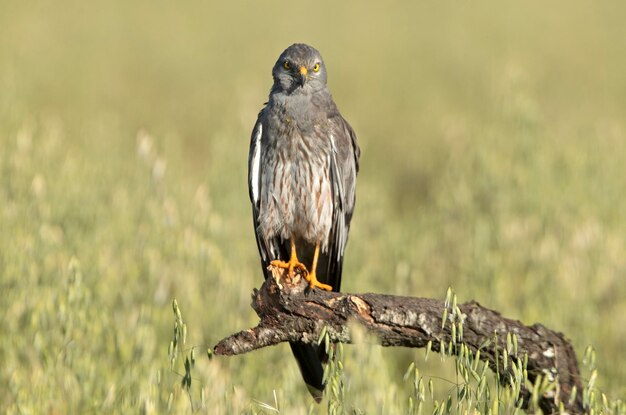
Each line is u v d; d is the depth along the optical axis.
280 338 7.45
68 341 8.67
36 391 8.21
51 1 35.41
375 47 32.59
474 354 7.20
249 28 35.09
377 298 7.23
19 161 13.12
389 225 14.55
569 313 11.10
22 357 9.08
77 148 16.19
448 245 13.76
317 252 9.81
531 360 7.16
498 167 14.76
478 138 16.33
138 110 24.12
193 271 10.95
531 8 38.66
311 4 39.66
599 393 6.93
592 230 12.95
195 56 30.64
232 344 7.45
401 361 10.94
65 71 26.88
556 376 7.01
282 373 9.14
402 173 20.12
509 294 11.98
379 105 25.39
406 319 7.15
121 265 11.41
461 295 12.16
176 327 6.44
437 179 18.25
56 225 11.96
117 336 9.41
